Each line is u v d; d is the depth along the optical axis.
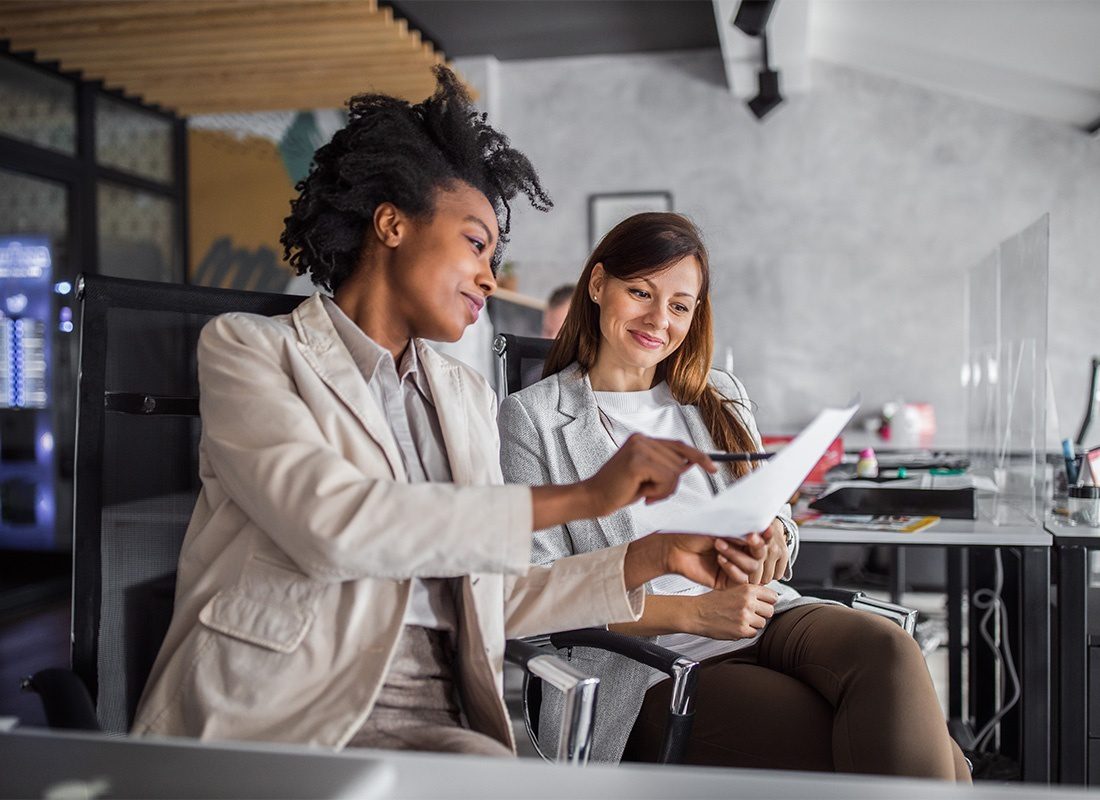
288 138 5.99
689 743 1.35
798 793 0.53
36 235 5.04
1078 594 1.84
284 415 1.09
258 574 1.10
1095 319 5.62
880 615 1.67
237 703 1.06
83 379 1.24
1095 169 5.63
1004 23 4.54
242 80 5.28
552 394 1.78
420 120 1.27
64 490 5.15
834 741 1.38
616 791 0.53
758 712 1.46
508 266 5.55
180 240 6.05
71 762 0.59
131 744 0.61
